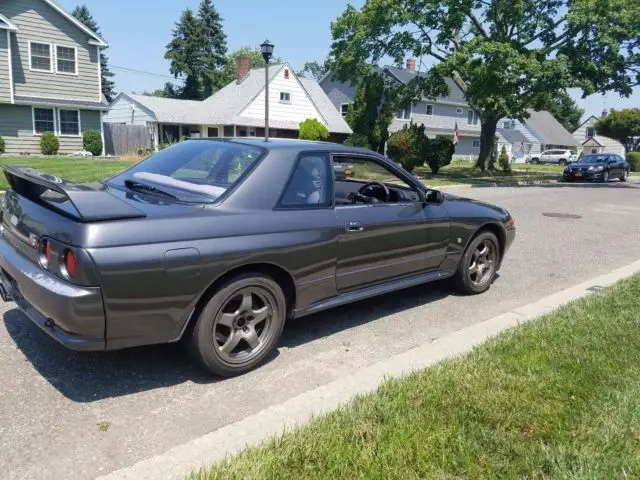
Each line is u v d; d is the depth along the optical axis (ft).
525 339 13.48
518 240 30.25
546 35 83.61
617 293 17.70
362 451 8.58
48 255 10.23
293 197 12.79
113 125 95.14
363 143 95.96
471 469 8.30
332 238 13.30
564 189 69.56
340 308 17.15
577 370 11.67
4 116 75.82
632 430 9.41
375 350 13.83
